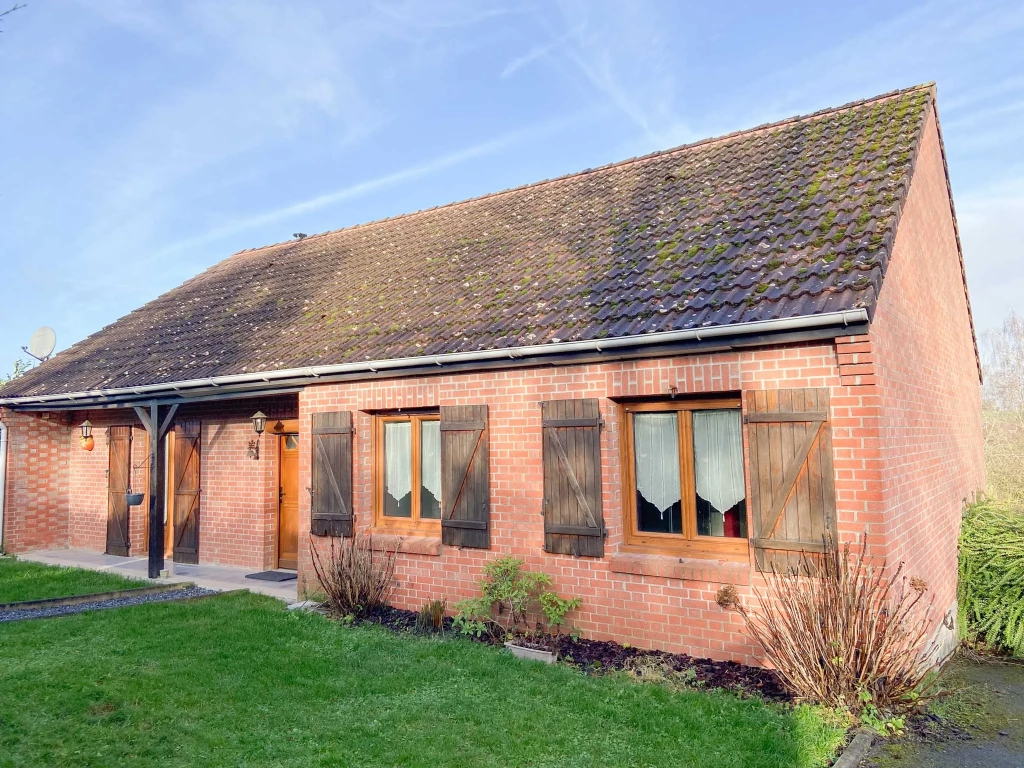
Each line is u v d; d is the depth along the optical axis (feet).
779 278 21.54
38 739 16.16
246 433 41.11
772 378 20.48
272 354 34.01
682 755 15.34
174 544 43.68
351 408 31.12
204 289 51.62
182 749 15.85
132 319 51.21
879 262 19.95
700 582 21.65
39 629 25.77
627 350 22.71
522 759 15.28
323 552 31.68
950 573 27.09
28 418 48.47
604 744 15.94
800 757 15.23
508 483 26.13
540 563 25.20
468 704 18.38
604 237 31.89
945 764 15.98
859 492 18.86
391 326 31.60
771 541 20.08
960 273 37.37
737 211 28.14
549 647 23.17
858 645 17.90
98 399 40.19
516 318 27.12
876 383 18.92
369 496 31.35
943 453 28.66
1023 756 16.44
